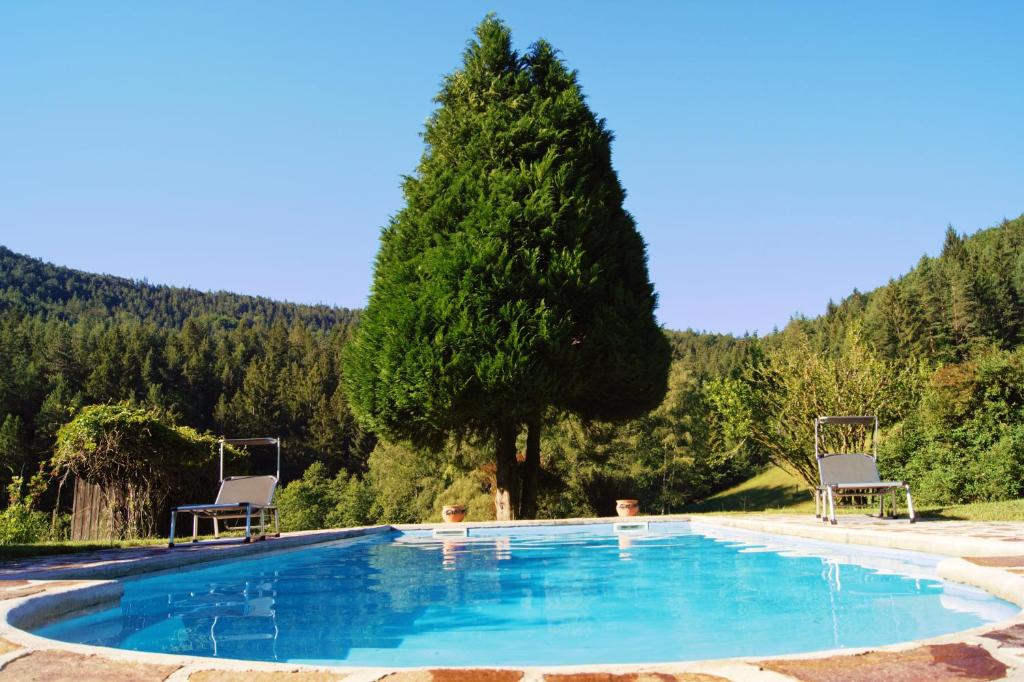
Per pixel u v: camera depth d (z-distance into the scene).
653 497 38.41
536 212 15.61
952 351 53.72
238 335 99.44
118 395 65.56
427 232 16.48
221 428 68.25
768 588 5.71
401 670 2.49
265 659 3.62
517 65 18.14
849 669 2.36
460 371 14.79
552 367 15.16
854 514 11.31
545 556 8.55
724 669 2.42
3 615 3.58
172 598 5.71
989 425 14.85
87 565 6.44
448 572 7.21
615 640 3.99
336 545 10.29
